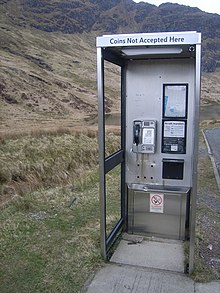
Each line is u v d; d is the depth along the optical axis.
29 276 3.26
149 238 4.07
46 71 84.69
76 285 3.11
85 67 110.94
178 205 3.92
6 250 3.74
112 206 5.29
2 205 5.20
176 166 3.95
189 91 3.76
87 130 14.75
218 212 5.17
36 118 45.25
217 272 3.32
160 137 3.93
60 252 3.71
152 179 4.05
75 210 5.05
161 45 3.03
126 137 4.07
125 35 3.05
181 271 3.33
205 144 13.51
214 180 7.21
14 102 49.88
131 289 3.03
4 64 65.00
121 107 4.01
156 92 3.86
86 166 8.63
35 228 4.34
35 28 175.25
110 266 3.43
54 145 10.29
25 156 8.56
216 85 145.62
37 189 6.21
